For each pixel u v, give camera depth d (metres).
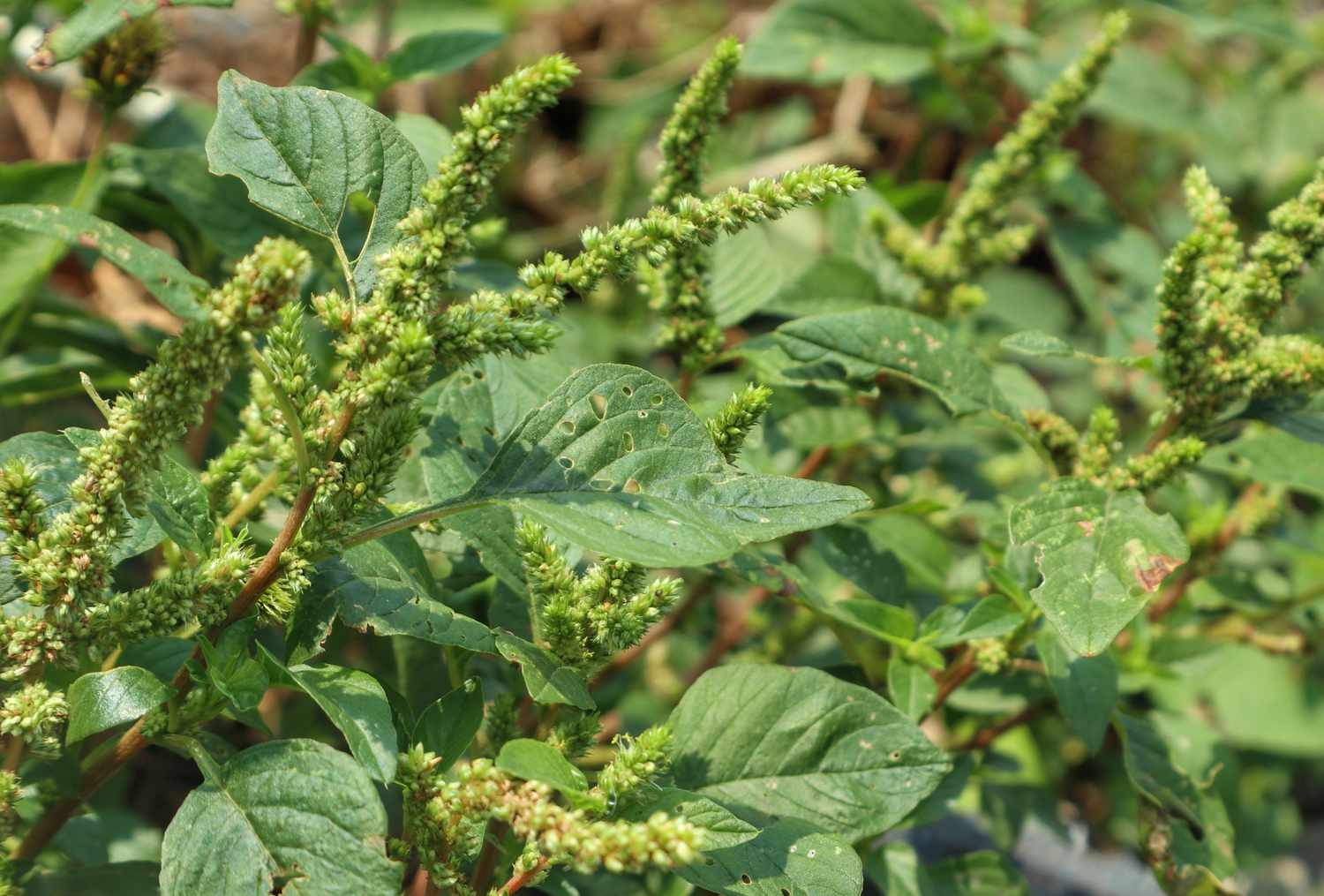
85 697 0.71
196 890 0.70
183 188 0.84
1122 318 0.95
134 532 0.74
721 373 1.11
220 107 0.72
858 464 0.91
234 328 0.68
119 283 1.13
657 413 0.72
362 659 0.87
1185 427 0.79
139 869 0.77
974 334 1.01
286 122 0.72
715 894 0.81
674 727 0.76
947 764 0.75
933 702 0.82
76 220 0.68
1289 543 0.90
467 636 0.73
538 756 0.71
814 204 0.71
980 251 0.89
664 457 0.72
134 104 1.21
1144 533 0.76
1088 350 1.20
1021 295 1.23
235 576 0.71
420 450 0.77
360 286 0.72
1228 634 0.92
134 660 0.74
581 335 1.05
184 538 0.72
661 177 0.79
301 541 0.71
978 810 0.90
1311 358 0.77
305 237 0.84
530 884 0.72
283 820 0.70
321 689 0.71
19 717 0.71
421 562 0.76
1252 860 1.14
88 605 0.71
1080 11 1.41
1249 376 0.78
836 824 0.75
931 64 1.05
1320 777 1.26
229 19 1.34
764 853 0.73
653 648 0.99
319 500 0.71
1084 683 0.80
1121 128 1.39
